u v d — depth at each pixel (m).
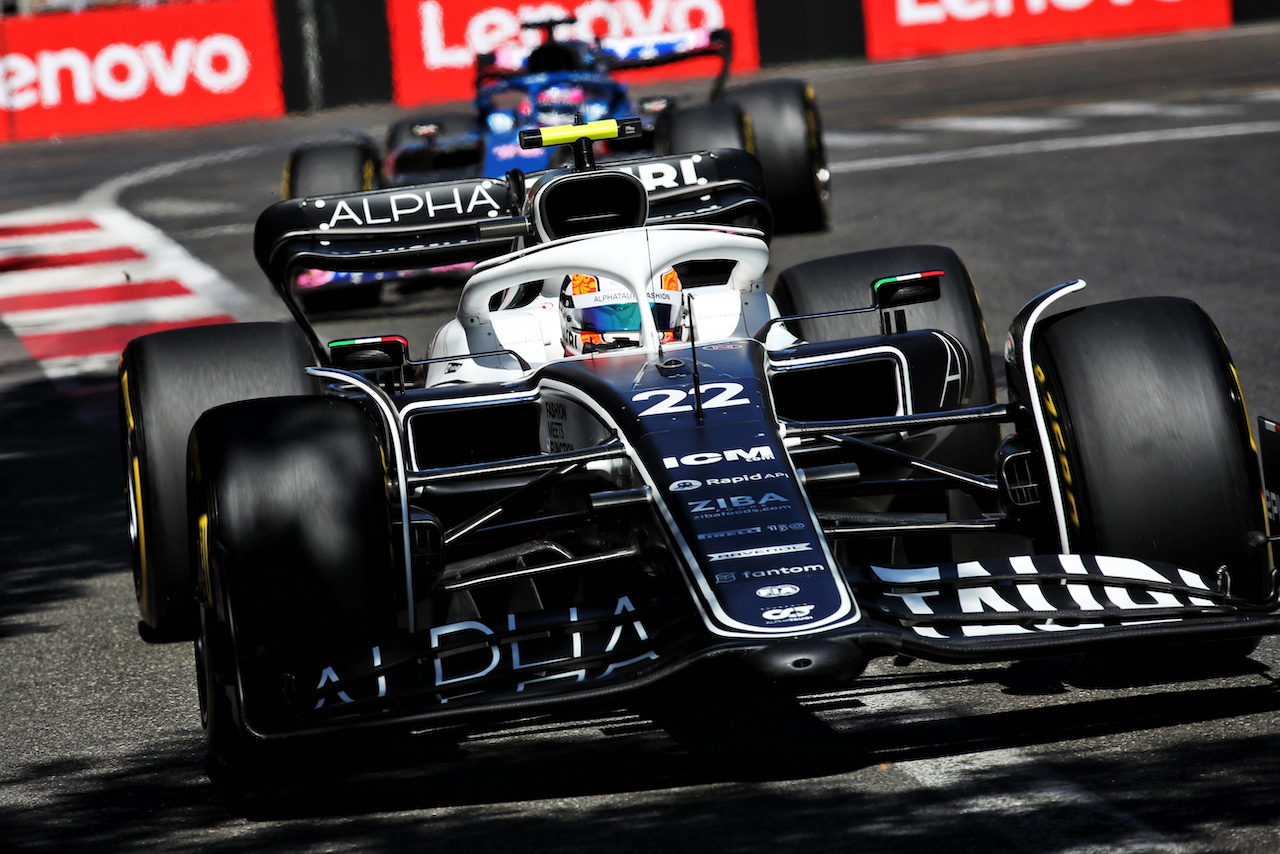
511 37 90.62
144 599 18.91
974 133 63.66
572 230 18.81
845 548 18.92
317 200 23.11
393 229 22.92
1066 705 15.21
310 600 14.12
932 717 15.18
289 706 13.56
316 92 90.31
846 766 14.15
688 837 12.91
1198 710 14.78
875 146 62.41
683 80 90.94
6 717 17.23
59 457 29.16
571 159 40.22
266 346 19.19
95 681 18.25
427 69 90.88
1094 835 12.39
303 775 14.78
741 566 13.39
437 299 37.34
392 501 15.29
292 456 14.41
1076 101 70.62
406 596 14.97
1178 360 14.96
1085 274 37.44
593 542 17.56
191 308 41.91
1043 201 47.44
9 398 34.09
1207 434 14.69
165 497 18.39
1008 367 16.12
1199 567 14.67
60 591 21.81
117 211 60.00
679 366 16.45
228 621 13.95
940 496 19.28
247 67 90.00
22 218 59.75
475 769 14.74
